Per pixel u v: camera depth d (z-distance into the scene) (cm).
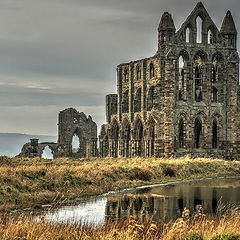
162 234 2816
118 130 14988
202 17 13662
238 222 3225
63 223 3584
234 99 13825
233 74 13825
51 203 5372
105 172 7612
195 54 13450
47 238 2736
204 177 9306
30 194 5616
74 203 5438
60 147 14888
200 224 3095
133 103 14300
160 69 13088
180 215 4581
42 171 6631
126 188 7062
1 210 4728
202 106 13500
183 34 13350
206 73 13612
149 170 8562
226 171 10250
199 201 5600
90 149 15325
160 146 12988
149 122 13300
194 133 13612
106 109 15475
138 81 14150
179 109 13162
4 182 5753
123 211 4838
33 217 4128
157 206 5203
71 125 15038
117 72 15000
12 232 2773
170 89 12988
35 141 14012
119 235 2750
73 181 6581
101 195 6216
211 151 13500
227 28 13875
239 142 13862
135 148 13962
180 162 9969
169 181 8331
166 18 13200
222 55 13800
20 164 9219
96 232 2998
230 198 5900
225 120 13788
